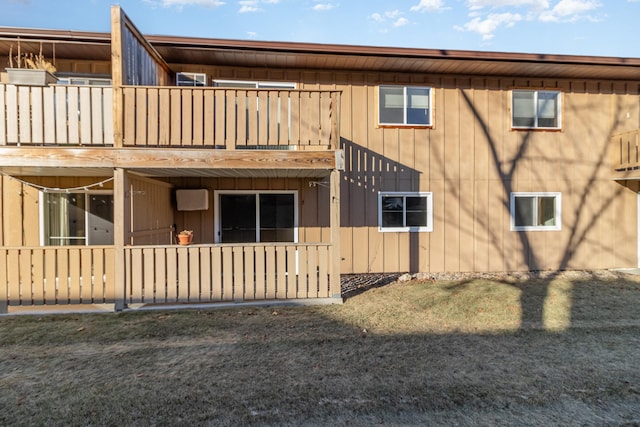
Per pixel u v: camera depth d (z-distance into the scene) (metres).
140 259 6.04
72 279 5.91
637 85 9.69
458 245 9.20
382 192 8.95
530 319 5.52
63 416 2.99
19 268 5.84
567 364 3.95
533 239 9.45
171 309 6.01
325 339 4.70
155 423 2.90
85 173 7.28
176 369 3.86
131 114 6.13
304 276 6.42
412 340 4.66
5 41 7.19
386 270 8.99
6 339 4.74
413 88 9.04
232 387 3.46
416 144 9.04
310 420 2.94
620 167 9.37
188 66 8.41
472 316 5.66
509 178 9.34
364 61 8.24
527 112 9.41
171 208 8.52
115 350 4.39
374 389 3.42
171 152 6.08
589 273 9.17
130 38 6.44
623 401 3.22
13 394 3.34
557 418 2.97
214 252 6.21
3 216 7.76
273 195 8.84
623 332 4.94
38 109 6.05
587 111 9.55
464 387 3.45
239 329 5.11
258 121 6.41
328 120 6.50
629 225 9.76
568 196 9.53
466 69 8.73
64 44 7.38
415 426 2.86
